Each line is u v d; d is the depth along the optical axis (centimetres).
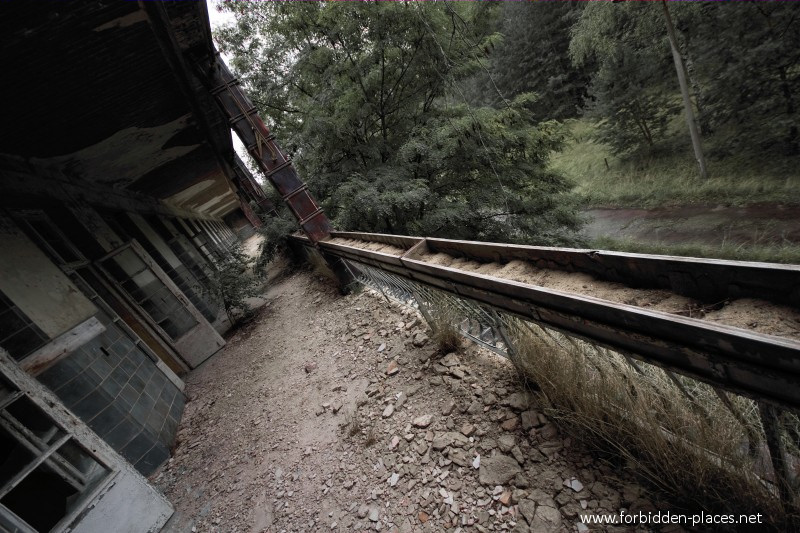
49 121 443
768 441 111
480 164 835
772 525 117
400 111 962
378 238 434
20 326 341
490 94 2623
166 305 679
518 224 869
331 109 898
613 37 1395
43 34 316
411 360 322
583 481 167
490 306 211
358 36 861
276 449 318
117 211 772
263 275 1080
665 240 942
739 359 90
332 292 671
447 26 832
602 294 143
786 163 921
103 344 422
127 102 504
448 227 861
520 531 160
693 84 1252
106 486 267
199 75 574
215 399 495
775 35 905
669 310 118
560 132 850
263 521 249
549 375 200
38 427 259
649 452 148
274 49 973
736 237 812
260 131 630
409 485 212
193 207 2055
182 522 288
